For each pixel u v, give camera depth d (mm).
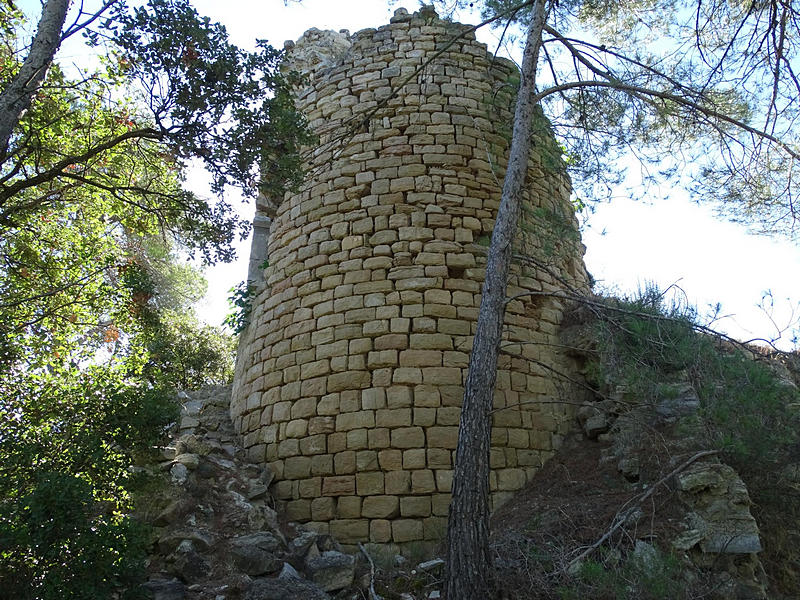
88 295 8867
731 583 6660
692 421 7934
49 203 10039
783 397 7836
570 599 6211
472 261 10742
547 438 10094
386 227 10891
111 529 5957
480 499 6828
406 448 9289
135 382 7562
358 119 11906
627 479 8484
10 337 7652
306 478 9523
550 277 11562
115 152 10484
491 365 7613
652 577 6215
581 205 11109
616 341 8875
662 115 9977
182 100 8406
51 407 6883
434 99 11891
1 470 6090
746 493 7250
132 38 8133
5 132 7301
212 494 8531
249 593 6613
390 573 7863
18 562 5645
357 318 10289
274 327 11258
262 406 10703
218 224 9711
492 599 6383
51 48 7766
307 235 11477
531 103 9477
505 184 8883
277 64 9172
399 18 12734
